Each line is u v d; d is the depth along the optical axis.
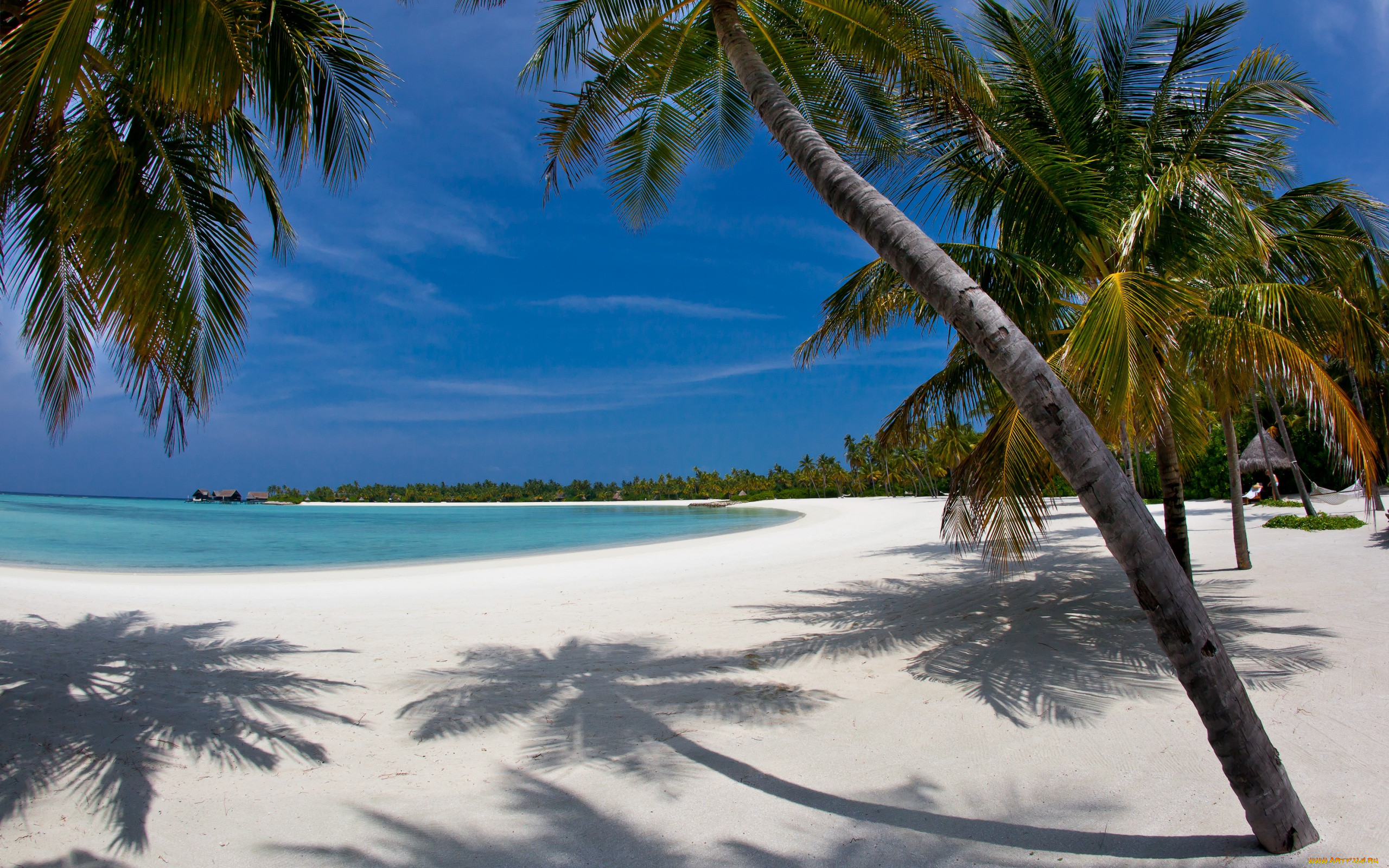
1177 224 6.20
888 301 7.82
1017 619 7.35
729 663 6.09
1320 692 4.47
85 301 5.02
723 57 6.47
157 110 4.77
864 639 6.78
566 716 4.74
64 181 4.60
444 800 3.45
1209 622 2.63
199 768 3.86
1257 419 16.28
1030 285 7.07
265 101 5.02
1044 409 2.76
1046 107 6.79
